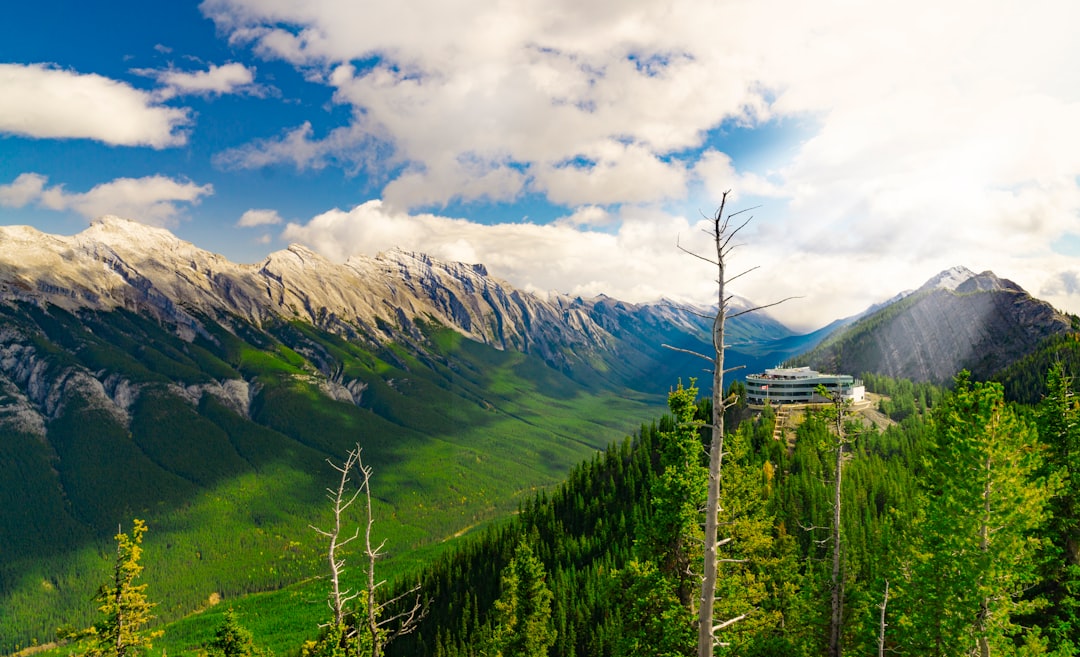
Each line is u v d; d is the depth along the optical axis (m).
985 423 34.78
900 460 104.75
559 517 136.12
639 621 38.06
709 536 20.41
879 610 38.50
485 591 118.25
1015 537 33.19
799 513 78.06
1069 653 33.16
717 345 20.16
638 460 138.62
